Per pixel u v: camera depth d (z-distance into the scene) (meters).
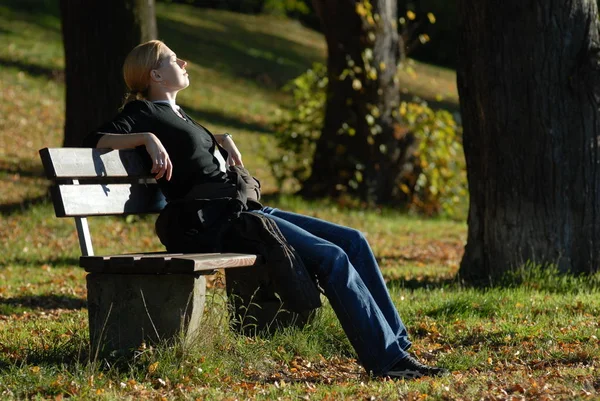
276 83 44.03
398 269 14.30
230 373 6.64
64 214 6.60
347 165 23.70
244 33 52.62
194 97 37.75
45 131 30.16
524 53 11.25
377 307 6.79
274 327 7.88
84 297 11.53
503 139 11.47
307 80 24.91
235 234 6.98
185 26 50.41
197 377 6.36
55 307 10.77
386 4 23.81
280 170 27.48
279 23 58.69
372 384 6.36
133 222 19.34
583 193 11.37
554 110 11.29
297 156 25.11
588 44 11.30
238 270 7.96
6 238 17.27
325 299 8.47
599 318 8.84
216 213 7.03
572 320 8.77
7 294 11.59
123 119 7.10
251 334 7.88
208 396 5.89
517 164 11.44
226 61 45.50
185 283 6.66
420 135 24.02
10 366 6.54
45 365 6.58
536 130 11.32
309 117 24.55
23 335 8.08
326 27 23.84
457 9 11.83
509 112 11.39
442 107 42.81
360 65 23.66
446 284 11.95
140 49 7.45
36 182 23.59
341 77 23.61
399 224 21.70
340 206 23.20
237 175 7.28
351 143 23.78
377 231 20.50
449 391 5.99
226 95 39.69
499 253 11.64
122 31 18.52
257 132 34.59
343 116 23.83
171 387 6.21
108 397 5.76
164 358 6.53
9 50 39.34
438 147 24.02
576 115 11.34
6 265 14.67
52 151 6.51
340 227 7.34
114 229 18.67
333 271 6.82
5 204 20.55
